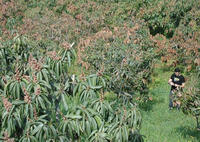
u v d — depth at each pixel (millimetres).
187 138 8383
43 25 19328
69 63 5391
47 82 5020
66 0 24922
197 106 7781
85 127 4465
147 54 10562
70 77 5770
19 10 25688
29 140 4426
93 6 22141
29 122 4535
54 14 23625
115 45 10734
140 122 4855
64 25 18844
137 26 15164
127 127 4465
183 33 16875
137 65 10141
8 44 7309
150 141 8125
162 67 15938
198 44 15086
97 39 11977
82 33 18516
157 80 14227
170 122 9656
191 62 14766
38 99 4629
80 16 20594
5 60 6660
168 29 19750
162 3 19406
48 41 15352
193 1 18578
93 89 4930
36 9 25250
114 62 10016
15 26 22000
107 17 20047
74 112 4656
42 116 4656
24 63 6730
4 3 26781
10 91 4949
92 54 10664
